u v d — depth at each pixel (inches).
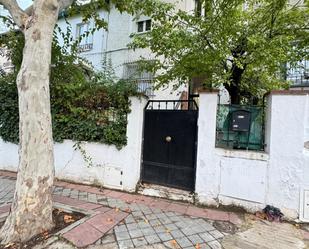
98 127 213.8
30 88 123.8
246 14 195.6
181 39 179.2
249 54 180.1
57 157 233.6
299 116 151.4
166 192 187.6
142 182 204.8
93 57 412.2
